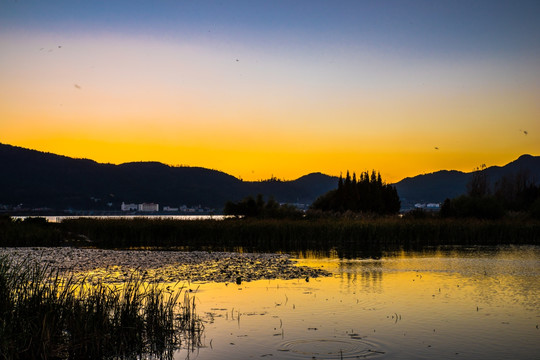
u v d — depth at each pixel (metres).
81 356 11.26
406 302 18.34
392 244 46.88
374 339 13.40
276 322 15.09
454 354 12.19
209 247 43.59
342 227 48.16
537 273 26.41
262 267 28.02
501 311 16.92
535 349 12.69
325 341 13.13
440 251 39.81
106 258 30.56
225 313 16.22
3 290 12.01
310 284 22.38
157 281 22.28
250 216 65.38
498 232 50.12
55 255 31.20
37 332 10.71
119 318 12.85
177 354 12.07
